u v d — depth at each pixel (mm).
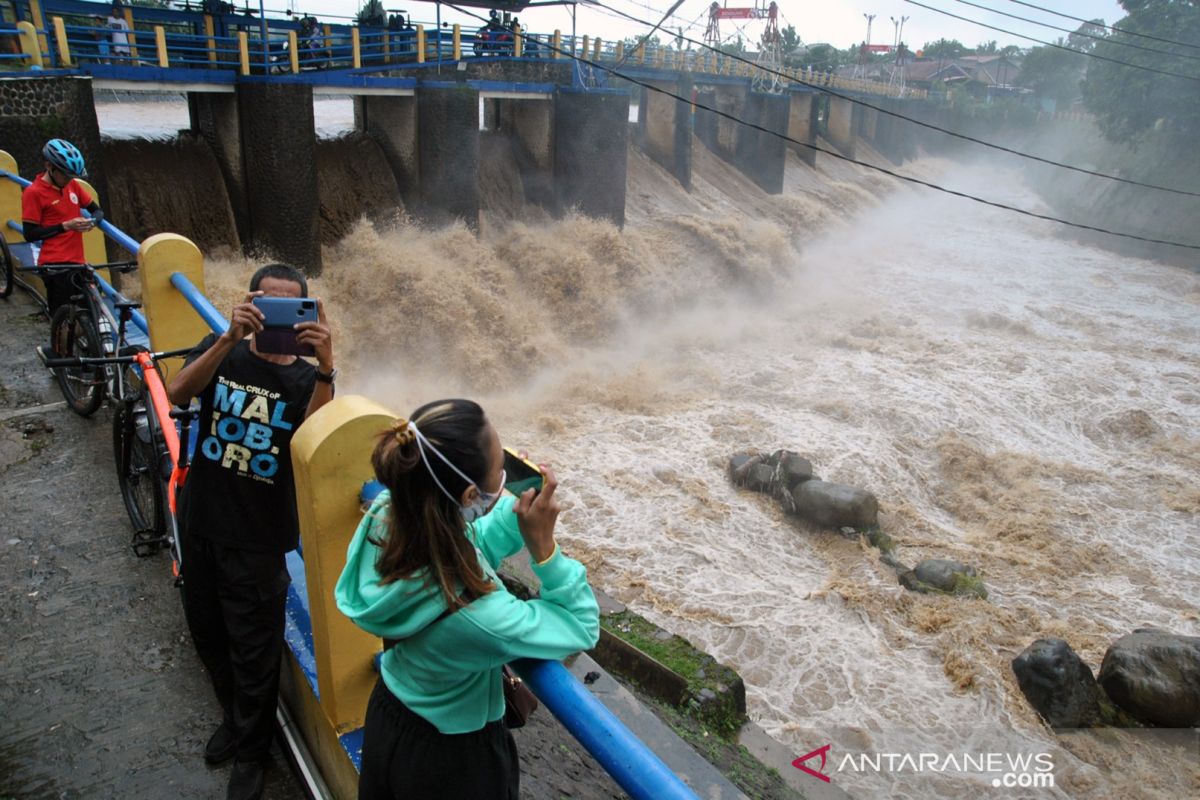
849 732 9711
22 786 3516
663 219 29312
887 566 13422
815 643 11367
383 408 2852
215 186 18750
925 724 9961
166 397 4441
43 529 5312
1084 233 43094
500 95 23531
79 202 6848
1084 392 21344
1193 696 10086
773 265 30391
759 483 15258
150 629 4512
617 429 18031
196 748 3766
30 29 14320
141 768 3637
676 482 15539
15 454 6152
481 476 1925
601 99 25531
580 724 1802
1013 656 11328
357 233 20328
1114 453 18672
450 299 19750
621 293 24297
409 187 22422
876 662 11102
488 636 1892
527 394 19719
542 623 1927
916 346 24594
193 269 5488
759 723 9742
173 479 4035
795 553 13766
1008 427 19281
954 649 11336
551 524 1964
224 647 3555
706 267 27828
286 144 17672
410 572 1934
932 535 14875
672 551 13336
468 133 21812
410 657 2066
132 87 15898
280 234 18172
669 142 34625
